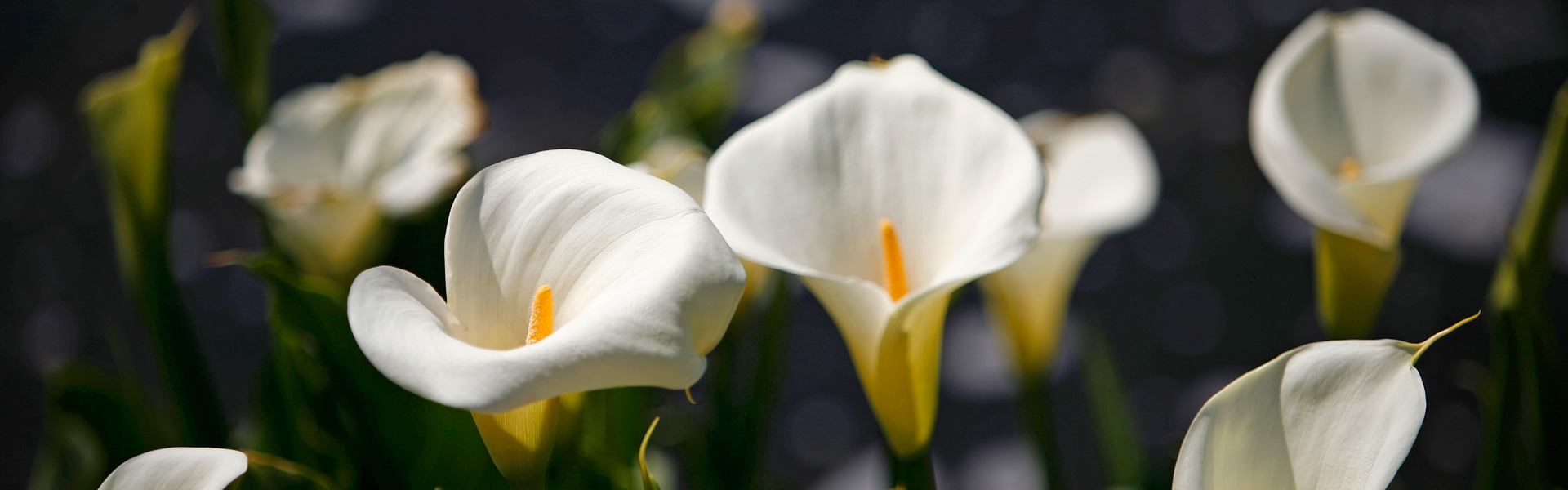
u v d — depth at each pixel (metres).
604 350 1.62
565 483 1.82
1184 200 5.70
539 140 5.52
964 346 4.62
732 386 1.97
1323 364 1.68
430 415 1.86
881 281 1.77
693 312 1.63
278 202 1.94
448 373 1.62
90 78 5.52
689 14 6.02
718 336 1.64
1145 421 4.89
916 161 1.77
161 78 1.92
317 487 1.81
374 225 1.96
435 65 2.04
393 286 1.66
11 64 5.54
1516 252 1.89
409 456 1.86
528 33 5.96
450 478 1.86
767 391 1.99
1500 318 1.90
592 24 6.01
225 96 5.56
